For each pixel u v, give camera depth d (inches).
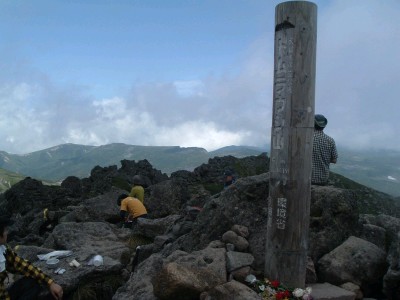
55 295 85.6
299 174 108.2
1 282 82.4
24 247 163.2
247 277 114.8
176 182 357.4
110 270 145.9
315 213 136.6
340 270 121.1
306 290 105.1
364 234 144.5
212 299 102.5
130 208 248.2
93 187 494.9
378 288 124.4
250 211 141.2
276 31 112.2
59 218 301.7
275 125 111.6
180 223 184.5
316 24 110.3
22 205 435.8
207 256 122.3
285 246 108.5
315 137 147.2
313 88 110.2
